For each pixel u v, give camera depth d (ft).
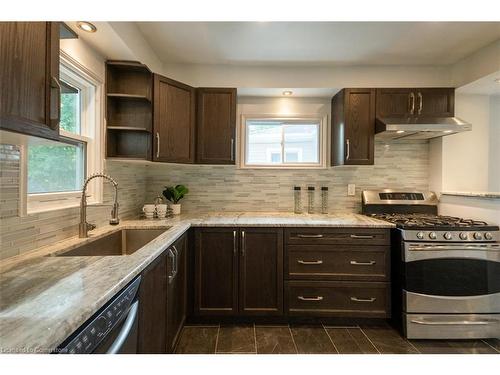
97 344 2.75
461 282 6.84
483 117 8.92
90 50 6.13
